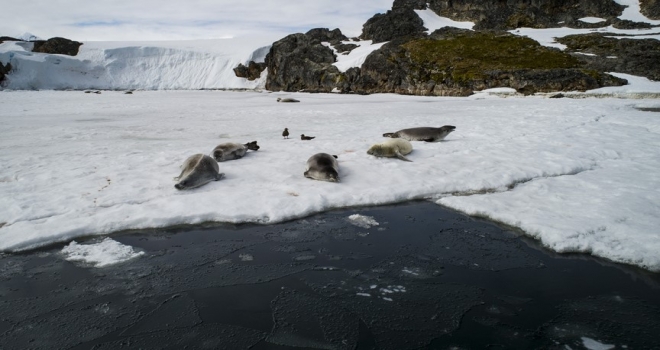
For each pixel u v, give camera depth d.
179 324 4.11
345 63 50.88
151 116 21.97
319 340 3.85
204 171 8.05
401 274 5.05
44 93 48.88
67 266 5.23
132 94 49.47
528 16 53.16
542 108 21.53
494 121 16.66
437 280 4.90
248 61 74.62
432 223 6.56
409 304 4.42
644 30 45.44
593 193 7.36
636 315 4.13
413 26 55.88
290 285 4.82
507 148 11.06
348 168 9.18
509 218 6.43
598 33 45.31
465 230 6.28
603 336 3.83
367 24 60.06
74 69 70.50
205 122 18.80
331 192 7.59
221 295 4.63
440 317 4.18
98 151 11.51
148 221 6.41
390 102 30.95
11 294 4.62
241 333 3.96
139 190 7.77
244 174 8.79
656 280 4.78
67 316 4.23
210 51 79.19
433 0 62.12
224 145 10.22
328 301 4.50
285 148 11.45
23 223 6.24
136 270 5.16
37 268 5.18
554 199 7.15
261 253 5.62
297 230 6.34
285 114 22.05
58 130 16.17
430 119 18.03
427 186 7.88
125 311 4.32
